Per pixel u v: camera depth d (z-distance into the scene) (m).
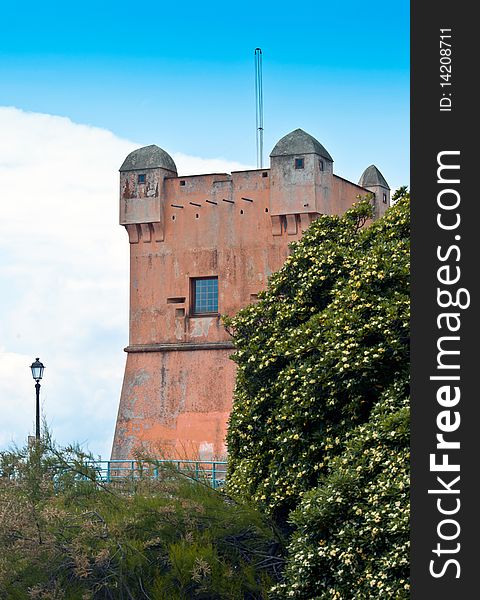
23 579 19.30
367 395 19.69
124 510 20.34
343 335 19.75
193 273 51.12
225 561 20.22
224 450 49.25
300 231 49.06
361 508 17.08
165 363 51.31
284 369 21.59
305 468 20.39
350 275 21.83
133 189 52.34
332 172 50.44
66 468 21.12
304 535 18.02
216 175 51.03
